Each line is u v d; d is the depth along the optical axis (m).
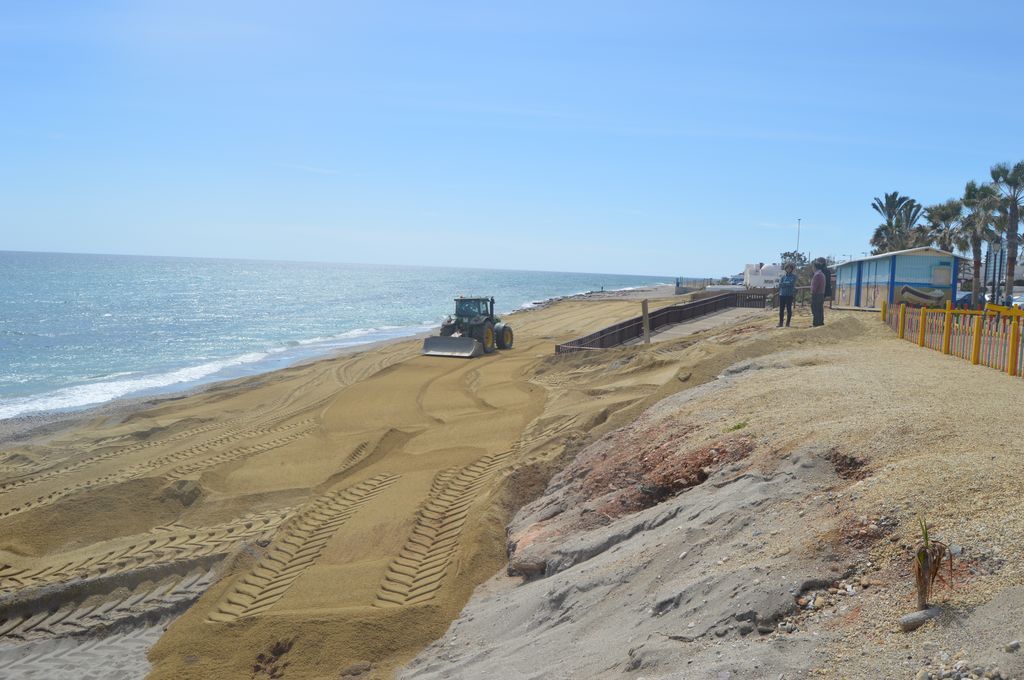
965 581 4.35
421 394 18.86
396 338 43.06
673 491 8.32
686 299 56.56
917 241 49.62
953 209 45.94
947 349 13.60
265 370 29.86
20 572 9.64
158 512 11.65
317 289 116.81
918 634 4.04
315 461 13.60
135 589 9.07
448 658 6.48
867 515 5.41
